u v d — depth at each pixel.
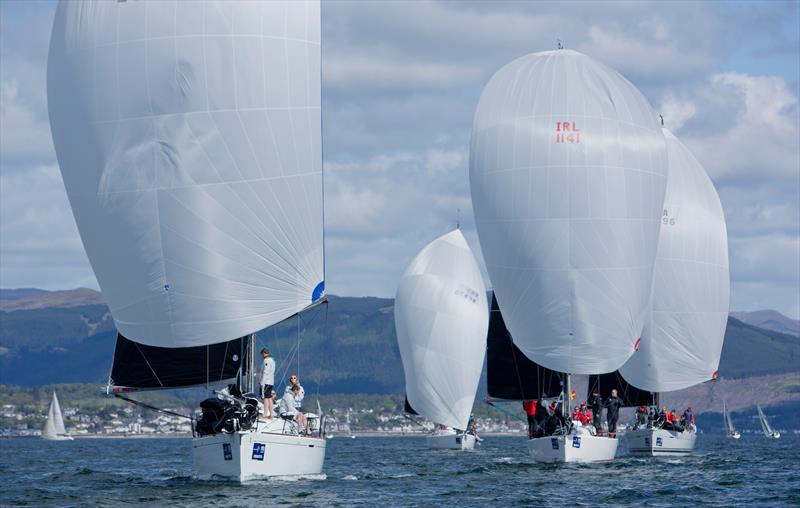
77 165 91.56
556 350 118.19
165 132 88.94
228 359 94.69
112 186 89.81
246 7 89.38
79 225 92.44
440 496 90.62
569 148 115.88
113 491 93.31
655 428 141.12
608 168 115.94
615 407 126.94
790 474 117.38
